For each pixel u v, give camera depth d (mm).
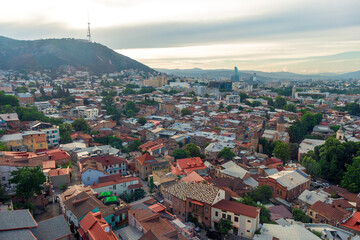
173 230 63656
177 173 118750
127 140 183000
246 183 118812
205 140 195250
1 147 119812
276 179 112500
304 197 104562
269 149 178750
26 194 76562
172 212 86438
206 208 78562
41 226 59562
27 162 103375
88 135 181875
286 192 107188
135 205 80750
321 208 93188
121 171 124812
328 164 142000
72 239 63969
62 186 97438
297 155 182375
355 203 103875
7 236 48625
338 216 88312
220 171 128500
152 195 98938
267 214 86375
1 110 189750
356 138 189500
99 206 69250
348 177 123312
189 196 81375
